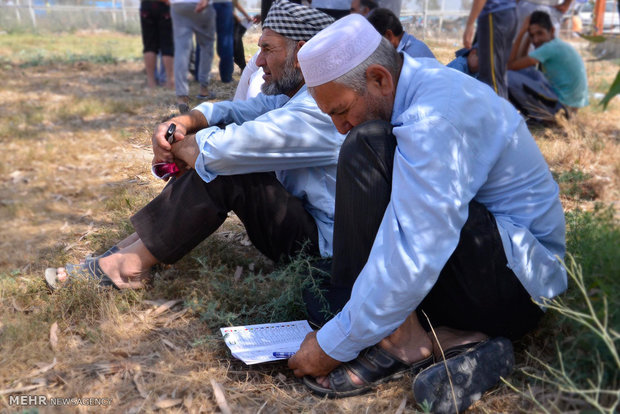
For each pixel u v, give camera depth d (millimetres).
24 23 18016
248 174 2812
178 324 2736
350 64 2143
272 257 3068
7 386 2342
